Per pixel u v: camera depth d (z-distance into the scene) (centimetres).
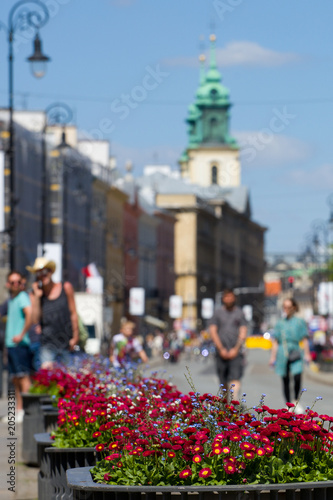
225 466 816
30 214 8119
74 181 9406
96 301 5903
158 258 15750
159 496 812
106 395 1348
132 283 13538
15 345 2052
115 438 999
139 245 14162
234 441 851
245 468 831
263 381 4453
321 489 820
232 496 809
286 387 2289
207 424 930
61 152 5572
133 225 13675
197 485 817
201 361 8919
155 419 1048
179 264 18725
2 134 7575
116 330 11838
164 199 18712
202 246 19575
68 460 1069
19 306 2056
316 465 848
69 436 1120
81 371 1812
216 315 2103
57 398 1431
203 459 834
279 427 862
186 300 18688
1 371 3052
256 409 959
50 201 8769
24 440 1570
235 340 2091
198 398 1020
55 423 1369
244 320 2105
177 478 831
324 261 13188
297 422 875
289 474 836
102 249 11362
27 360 2062
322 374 5344
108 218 11825
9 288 2075
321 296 10162
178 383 3669
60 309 1969
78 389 1429
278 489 809
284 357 2275
